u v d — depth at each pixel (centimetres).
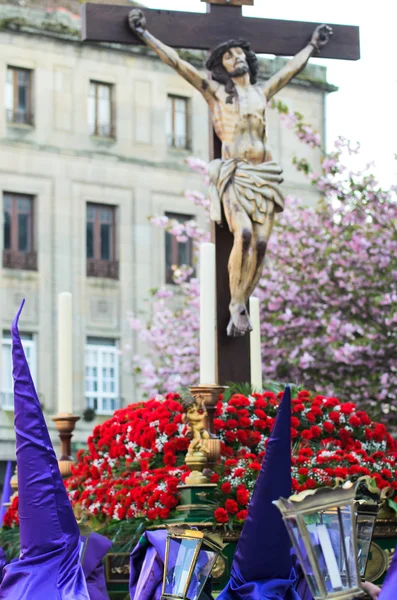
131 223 3331
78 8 3322
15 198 3180
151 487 673
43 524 513
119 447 732
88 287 3250
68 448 777
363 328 1759
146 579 555
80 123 3272
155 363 3228
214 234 781
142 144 3362
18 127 3189
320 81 3416
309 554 389
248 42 811
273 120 3369
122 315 3291
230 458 684
